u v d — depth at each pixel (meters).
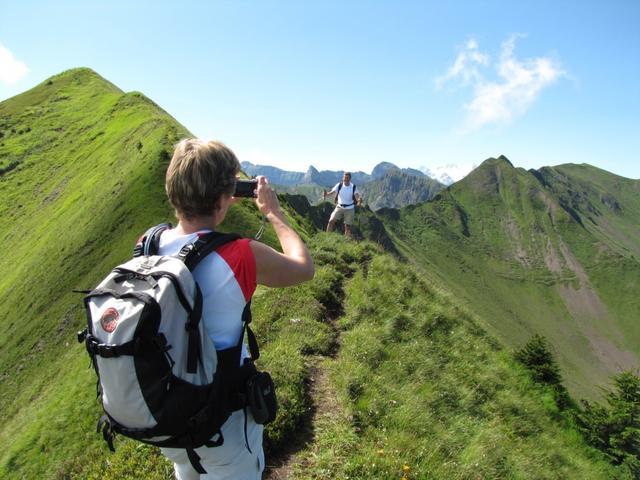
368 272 16.66
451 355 13.46
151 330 2.46
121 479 6.56
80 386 23.92
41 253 60.91
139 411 2.50
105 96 128.12
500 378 14.45
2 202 93.44
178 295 2.55
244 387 3.00
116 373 2.47
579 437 17.89
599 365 192.00
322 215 185.12
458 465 7.58
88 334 2.58
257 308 12.37
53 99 137.50
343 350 10.41
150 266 2.68
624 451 19.48
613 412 21.67
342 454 6.80
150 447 7.11
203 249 2.78
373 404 8.14
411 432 7.86
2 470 20.08
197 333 2.59
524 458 10.17
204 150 2.95
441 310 16.05
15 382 42.47
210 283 2.75
